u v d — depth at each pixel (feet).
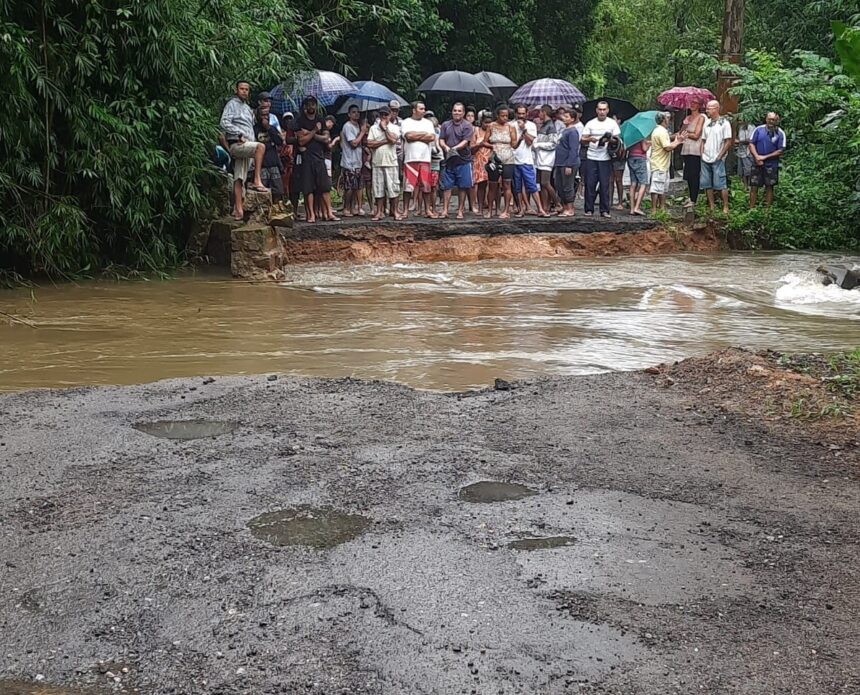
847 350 33.83
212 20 55.77
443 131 63.46
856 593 13.89
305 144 59.00
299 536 15.76
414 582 14.10
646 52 132.57
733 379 25.27
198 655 12.25
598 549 15.29
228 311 40.91
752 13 98.07
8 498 17.42
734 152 87.92
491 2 103.65
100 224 52.65
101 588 13.98
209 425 22.09
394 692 11.44
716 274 54.54
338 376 28.99
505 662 12.03
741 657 12.16
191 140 52.70
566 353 32.73
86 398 24.40
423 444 20.59
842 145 73.51
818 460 19.63
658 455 19.88
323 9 75.92
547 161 66.28
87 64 47.44
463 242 61.26
